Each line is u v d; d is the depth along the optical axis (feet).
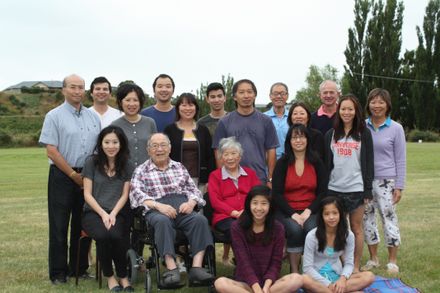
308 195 21.08
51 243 21.12
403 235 29.35
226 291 17.30
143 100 22.52
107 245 19.67
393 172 22.52
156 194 20.59
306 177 20.98
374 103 22.41
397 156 22.50
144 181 20.77
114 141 20.68
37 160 104.47
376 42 178.50
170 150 22.21
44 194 50.78
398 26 179.22
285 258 24.89
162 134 20.89
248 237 18.35
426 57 180.65
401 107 185.88
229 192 21.11
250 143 22.49
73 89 21.18
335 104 24.67
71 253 22.16
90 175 20.80
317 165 21.06
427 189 49.26
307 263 18.75
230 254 26.73
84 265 22.25
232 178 21.22
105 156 20.85
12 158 110.83
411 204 40.45
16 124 212.02
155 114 25.31
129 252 20.65
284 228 19.94
